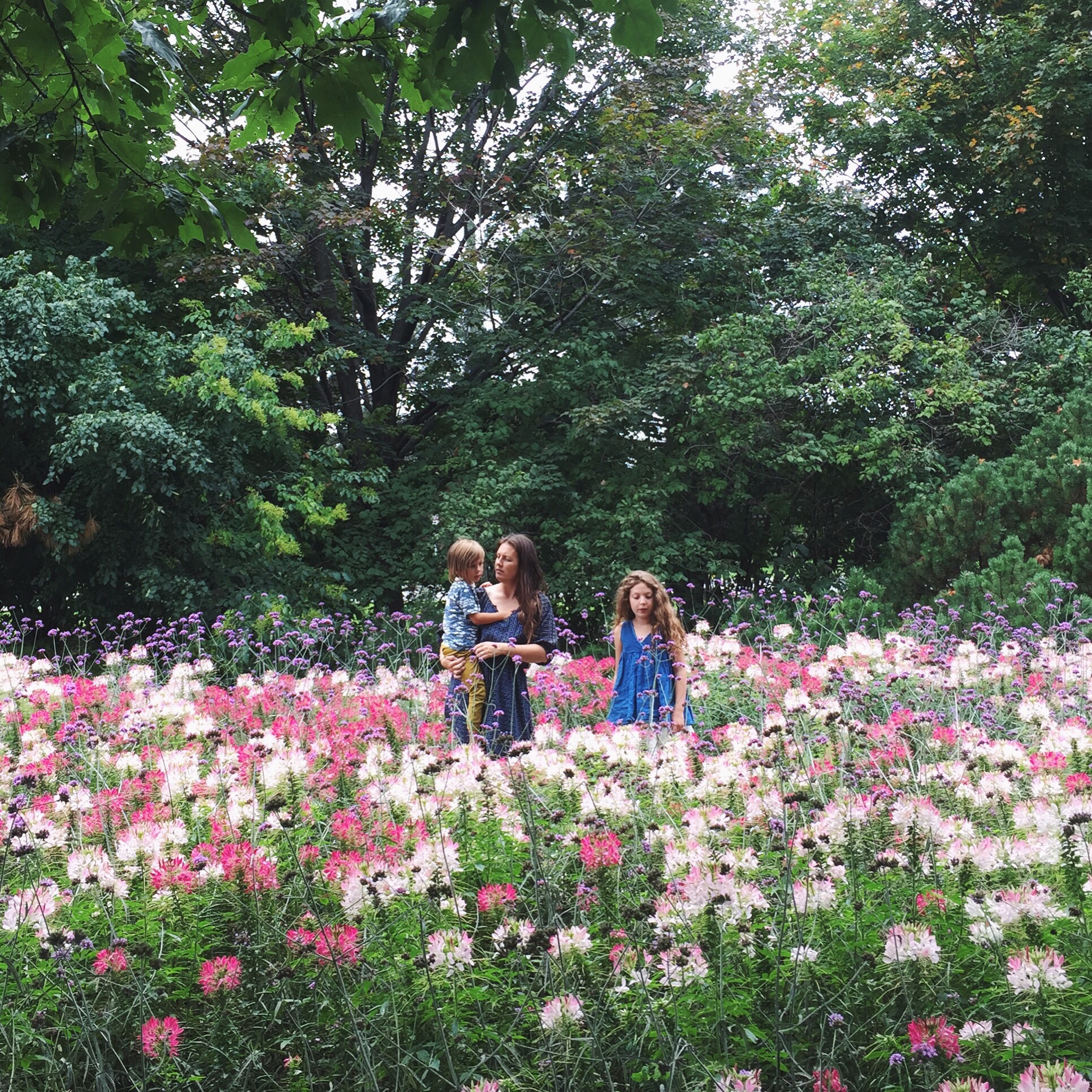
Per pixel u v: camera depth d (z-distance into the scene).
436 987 2.78
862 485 15.09
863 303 14.05
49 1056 2.66
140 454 11.86
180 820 3.45
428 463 15.77
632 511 13.52
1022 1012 2.49
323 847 3.57
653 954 2.73
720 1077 2.39
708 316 15.69
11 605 14.19
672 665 5.57
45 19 3.25
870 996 2.69
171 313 15.80
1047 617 8.97
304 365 15.91
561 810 3.68
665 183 15.64
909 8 19.16
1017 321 15.76
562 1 2.92
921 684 6.18
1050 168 17.78
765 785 3.75
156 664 7.76
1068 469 11.04
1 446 13.27
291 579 13.79
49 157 3.68
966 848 2.97
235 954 2.97
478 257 15.55
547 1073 2.57
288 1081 2.70
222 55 11.15
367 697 5.63
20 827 3.14
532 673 6.71
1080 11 16.64
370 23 3.34
